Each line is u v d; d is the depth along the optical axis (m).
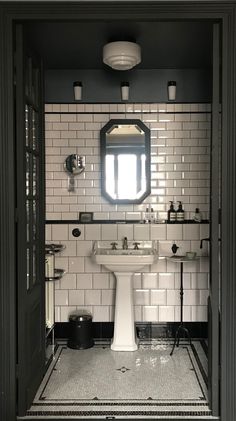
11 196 2.77
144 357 3.95
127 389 3.27
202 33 3.30
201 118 4.39
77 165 4.39
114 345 4.13
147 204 4.43
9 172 2.77
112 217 4.43
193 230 4.41
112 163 4.39
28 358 2.98
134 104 4.39
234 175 2.76
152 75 4.37
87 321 4.21
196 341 4.39
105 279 4.44
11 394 2.79
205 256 4.41
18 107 2.83
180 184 4.42
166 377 3.49
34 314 3.20
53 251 4.11
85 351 4.12
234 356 2.78
